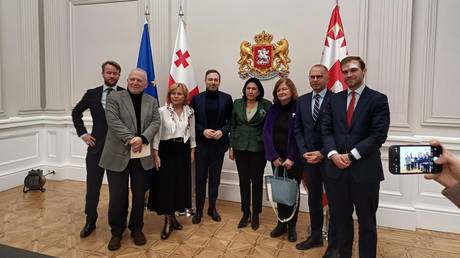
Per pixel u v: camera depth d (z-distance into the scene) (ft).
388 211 11.13
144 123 9.24
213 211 11.49
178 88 10.02
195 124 11.07
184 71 12.51
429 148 4.13
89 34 15.52
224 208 12.67
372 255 7.69
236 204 13.16
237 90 13.25
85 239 9.81
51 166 16.08
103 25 15.24
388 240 10.11
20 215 11.59
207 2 13.41
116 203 9.21
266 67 12.73
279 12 12.49
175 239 9.88
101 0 15.10
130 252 9.04
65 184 15.44
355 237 10.18
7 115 14.66
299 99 9.27
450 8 10.48
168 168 9.78
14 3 14.88
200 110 11.07
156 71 14.14
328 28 11.03
